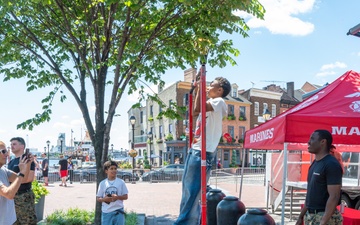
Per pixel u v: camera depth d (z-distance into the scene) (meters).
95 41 9.18
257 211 4.34
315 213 4.31
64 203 14.64
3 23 8.98
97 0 8.10
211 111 4.39
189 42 8.60
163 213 12.06
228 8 7.78
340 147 9.51
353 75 6.71
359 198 9.71
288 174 12.32
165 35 9.23
